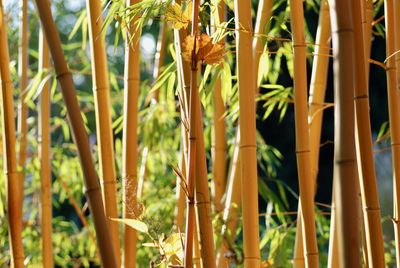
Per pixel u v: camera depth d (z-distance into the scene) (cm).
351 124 190
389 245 505
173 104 471
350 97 191
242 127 274
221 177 420
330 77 753
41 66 440
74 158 529
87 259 507
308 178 278
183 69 248
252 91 273
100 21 314
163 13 249
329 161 811
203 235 250
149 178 493
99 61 313
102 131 314
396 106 279
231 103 408
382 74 768
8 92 315
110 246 219
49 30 230
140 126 480
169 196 465
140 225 239
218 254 380
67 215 834
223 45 224
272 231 405
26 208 594
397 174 278
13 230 313
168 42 543
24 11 452
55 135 825
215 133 419
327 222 482
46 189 430
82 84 831
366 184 238
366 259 291
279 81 744
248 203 273
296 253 359
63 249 552
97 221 219
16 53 560
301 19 283
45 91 438
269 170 516
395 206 280
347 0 194
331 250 324
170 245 247
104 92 314
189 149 221
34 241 502
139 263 442
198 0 221
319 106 370
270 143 798
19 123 457
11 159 313
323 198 821
